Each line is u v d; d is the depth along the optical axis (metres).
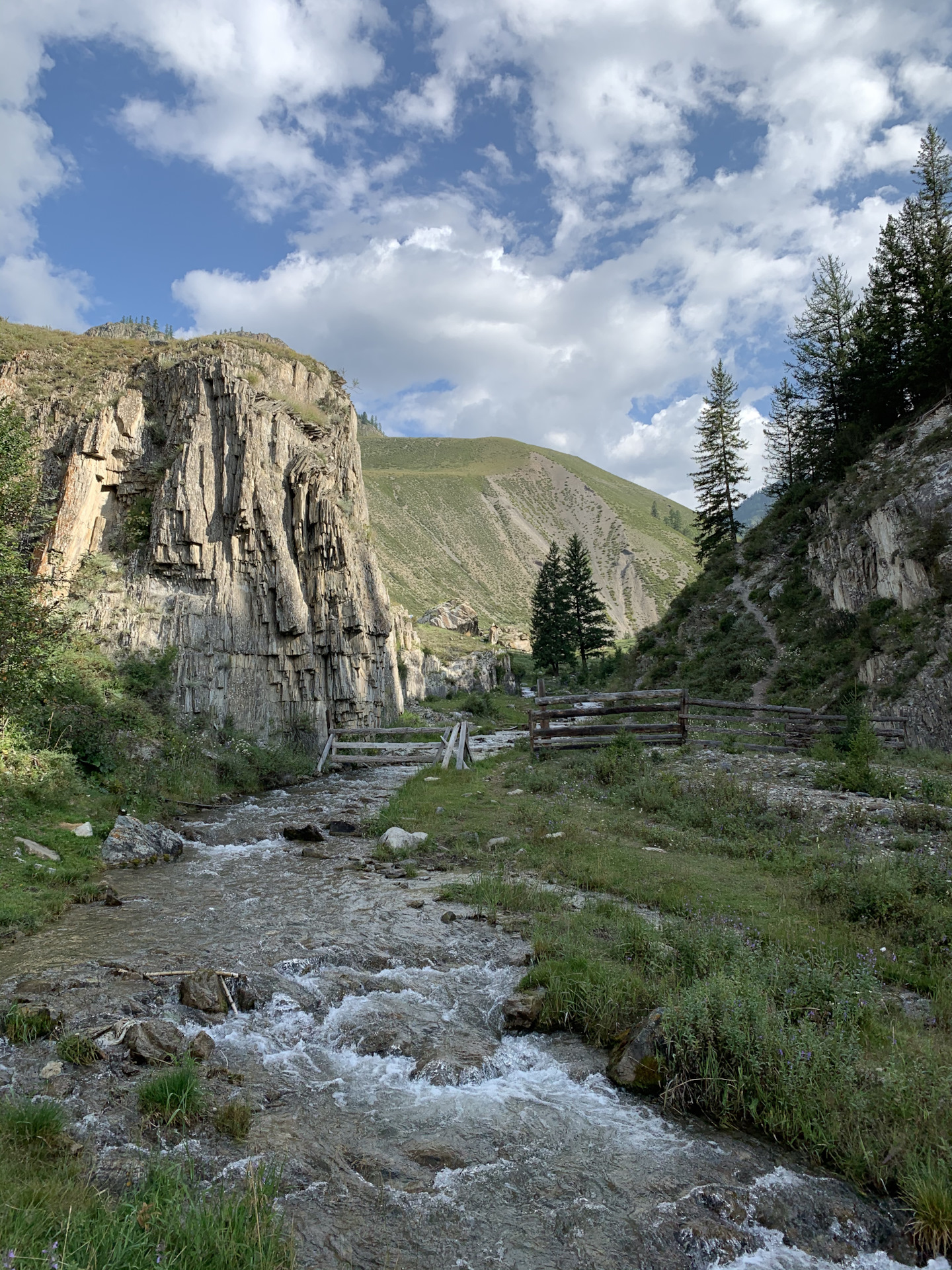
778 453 57.25
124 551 25.78
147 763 18.50
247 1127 4.89
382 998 7.15
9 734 14.62
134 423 27.25
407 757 26.38
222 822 16.62
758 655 36.09
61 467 26.34
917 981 7.03
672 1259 3.92
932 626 26.70
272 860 13.08
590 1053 6.18
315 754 27.89
